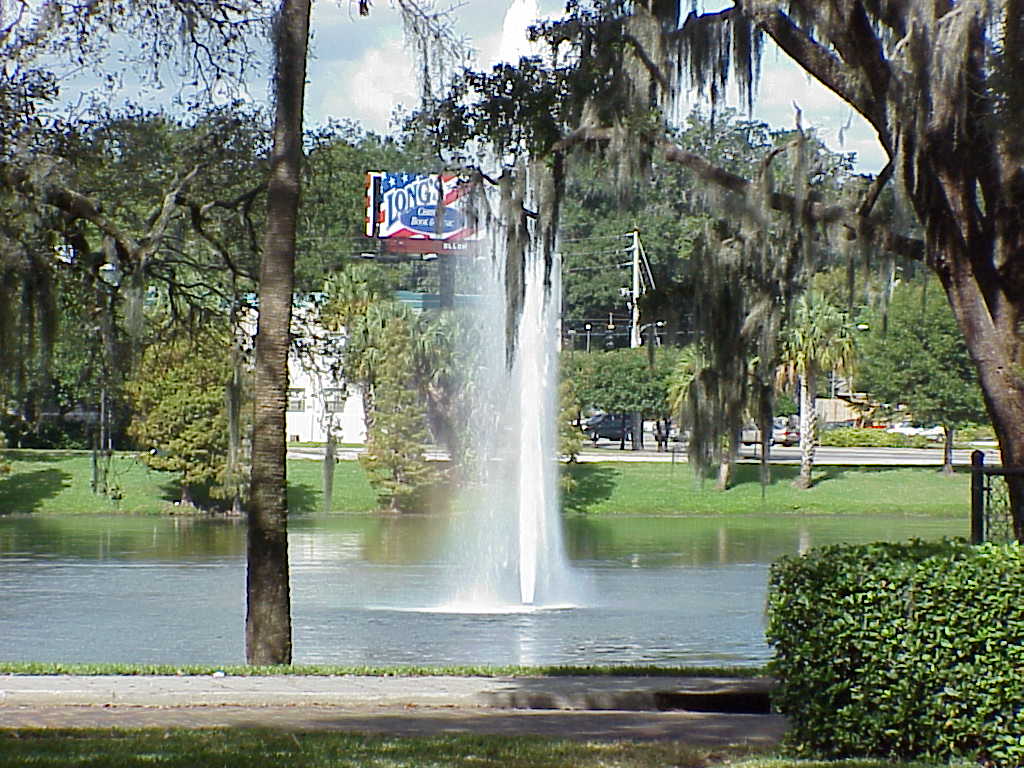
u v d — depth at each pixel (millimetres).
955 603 9156
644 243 48812
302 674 14734
